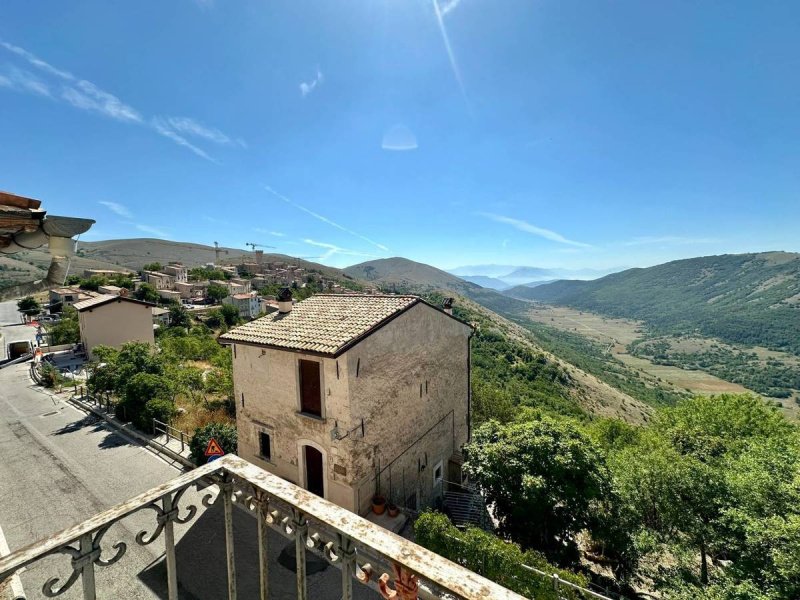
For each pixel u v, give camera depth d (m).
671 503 11.97
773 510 10.53
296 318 14.59
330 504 2.47
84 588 2.26
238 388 14.38
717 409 22.30
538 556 9.95
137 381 18.92
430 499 15.84
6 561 1.93
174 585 2.66
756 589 9.02
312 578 9.26
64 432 18.27
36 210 3.98
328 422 11.93
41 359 34.19
